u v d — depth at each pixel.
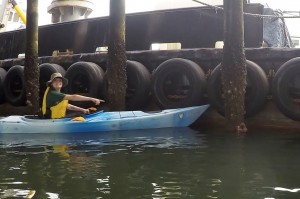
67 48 11.27
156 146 4.92
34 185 3.02
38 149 4.71
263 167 3.68
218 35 9.02
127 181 3.15
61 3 15.34
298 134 6.05
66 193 2.80
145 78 8.05
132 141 5.38
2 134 6.21
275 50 7.04
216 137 5.72
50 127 6.28
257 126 7.10
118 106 7.21
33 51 8.24
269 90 6.96
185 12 9.40
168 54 8.08
